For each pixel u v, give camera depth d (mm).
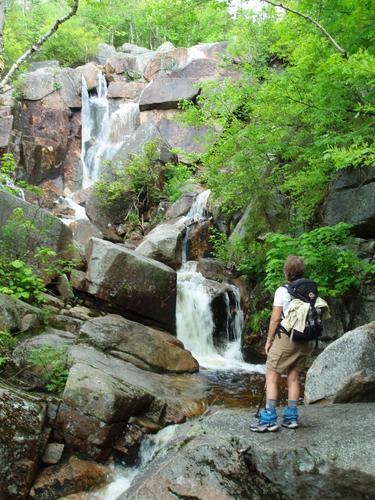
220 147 11570
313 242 9094
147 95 21000
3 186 11219
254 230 11938
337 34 8664
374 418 4660
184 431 5047
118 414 6250
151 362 8562
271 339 4492
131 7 34906
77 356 7254
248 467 4227
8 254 9008
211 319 11359
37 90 21000
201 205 15555
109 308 9852
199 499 4023
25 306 8031
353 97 8688
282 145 10523
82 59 27594
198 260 13539
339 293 8945
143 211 17844
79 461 5969
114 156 18828
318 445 4113
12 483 5422
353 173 9625
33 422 5797
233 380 8977
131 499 4070
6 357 6988
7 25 25531
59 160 20469
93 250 9953
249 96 11805
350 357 6160
